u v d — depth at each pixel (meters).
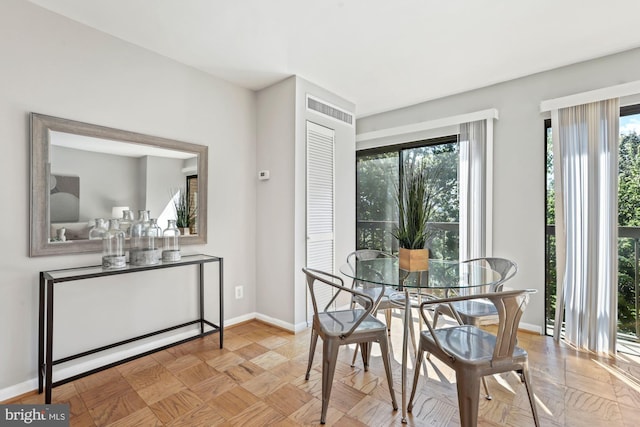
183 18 2.05
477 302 2.26
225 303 2.99
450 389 1.95
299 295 2.94
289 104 2.94
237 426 1.62
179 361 2.32
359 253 2.92
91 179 2.13
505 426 1.60
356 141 4.11
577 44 2.37
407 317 1.79
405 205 2.69
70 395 1.88
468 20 2.08
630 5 1.92
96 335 2.18
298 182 2.93
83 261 2.10
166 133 2.54
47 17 1.95
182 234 2.66
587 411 1.72
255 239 3.26
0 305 1.79
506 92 3.02
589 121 2.54
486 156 3.05
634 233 2.49
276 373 2.15
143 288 2.43
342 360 2.35
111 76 2.24
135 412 1.73
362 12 2.00
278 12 1.99
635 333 2.51
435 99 3.48
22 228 1.86
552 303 2.84
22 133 1.86
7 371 1.81
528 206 2.89
